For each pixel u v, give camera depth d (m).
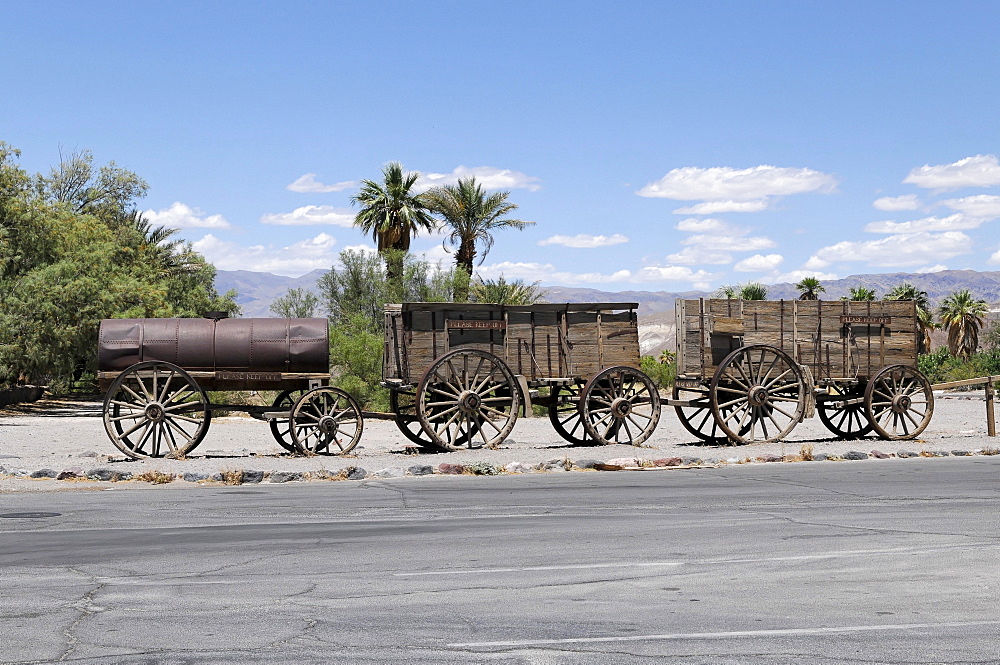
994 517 11.38
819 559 8.94
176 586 7.89
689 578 8.17
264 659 5.95
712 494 13.60
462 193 52.19
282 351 18.98
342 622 6.79
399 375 19.66
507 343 19.88
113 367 18.69
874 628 6.64
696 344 20.78
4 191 45.19
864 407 21.31
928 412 21.72
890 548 9.45
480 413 19.61
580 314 20.31
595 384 20.20
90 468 16.14
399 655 6.02
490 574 8.34
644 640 6.35
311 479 15.80
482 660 5.92
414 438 20.38
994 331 88.62
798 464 17.89
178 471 16.03
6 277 44.78
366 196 51.84
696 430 21.86
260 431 27.02
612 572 8.41
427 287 46.88
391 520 11.36
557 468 17.23
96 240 51.16
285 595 7.58
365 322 38.06
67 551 9.38
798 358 21.05
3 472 15.99
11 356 41.94
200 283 72.00
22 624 6.74
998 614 7.00
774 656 6.02
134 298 47.34
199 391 18.62
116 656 6.01
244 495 13.78
